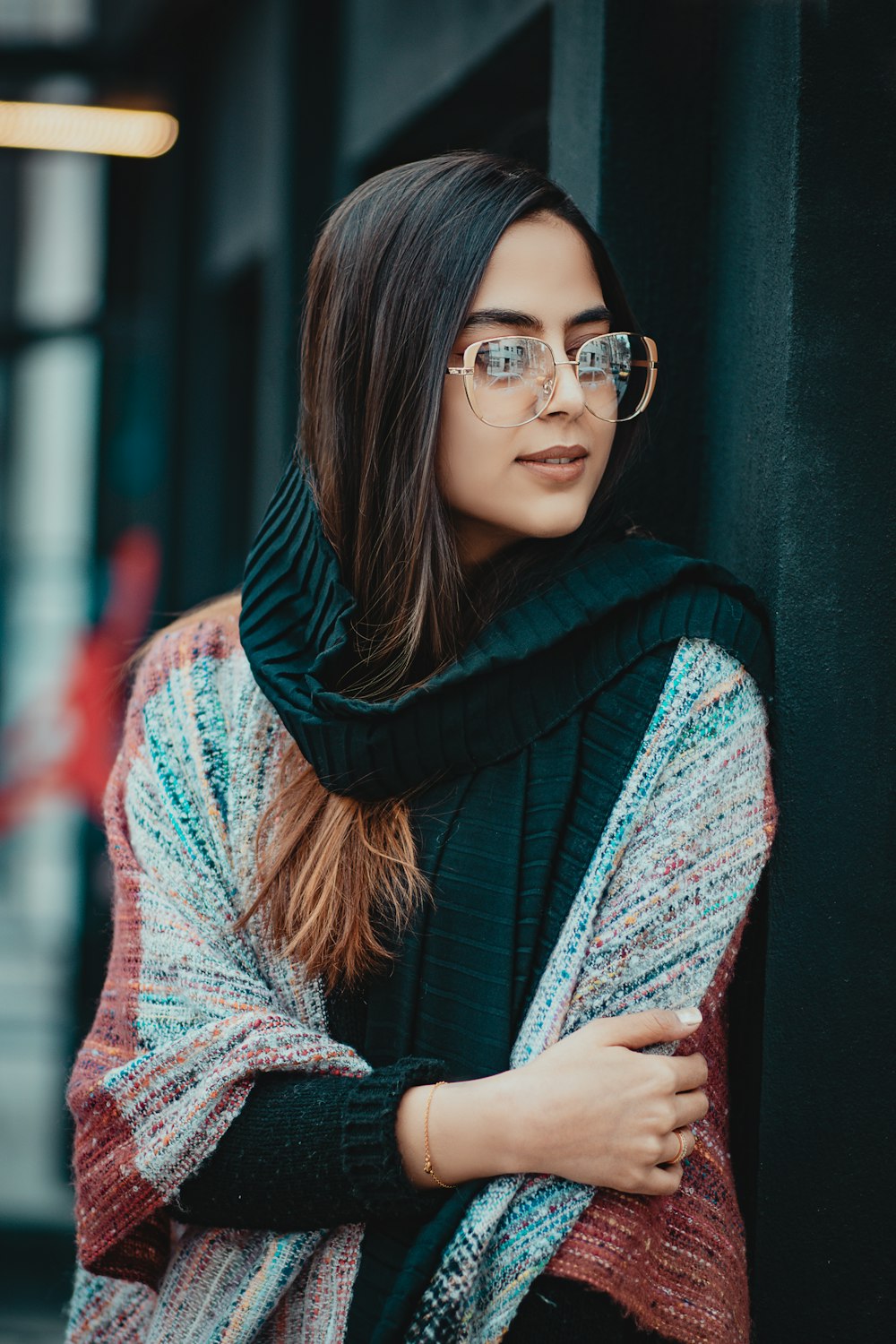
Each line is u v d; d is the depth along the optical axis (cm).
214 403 468
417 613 145
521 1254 129
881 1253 152
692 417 187
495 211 139
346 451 150
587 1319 134
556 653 143
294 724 147
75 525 747
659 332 186
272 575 158
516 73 253
